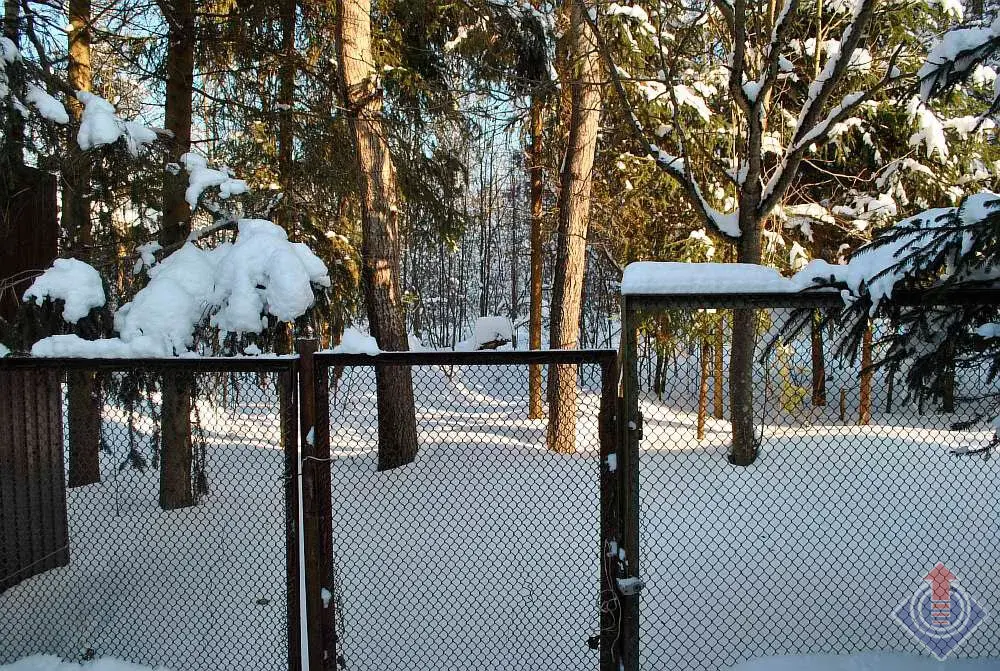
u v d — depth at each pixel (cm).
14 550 445
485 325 1027
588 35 887
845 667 300
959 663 301
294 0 805
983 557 411
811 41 1004
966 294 265
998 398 295
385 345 884
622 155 1058
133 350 315
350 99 830
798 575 402
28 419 461
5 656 352
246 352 440
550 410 545
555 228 1372
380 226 890
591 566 414
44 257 520
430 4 958
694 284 273
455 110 950
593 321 1911
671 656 328
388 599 391
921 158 1007
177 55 705
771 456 562
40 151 464
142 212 545
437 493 521
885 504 482
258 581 420
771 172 1001
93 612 397
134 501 520
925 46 865
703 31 967
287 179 798
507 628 358
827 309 284
